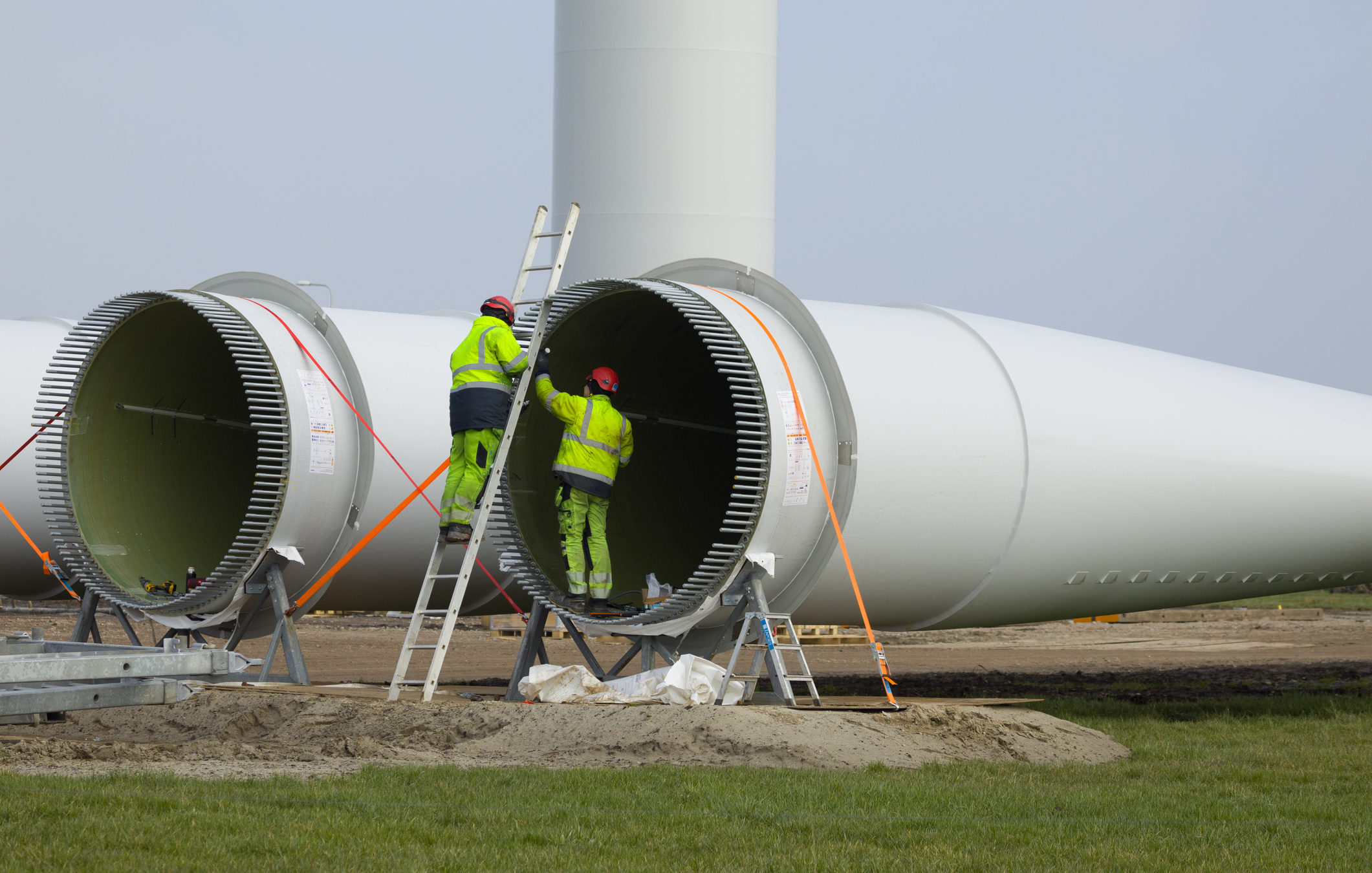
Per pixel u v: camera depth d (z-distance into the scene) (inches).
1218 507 1232.8
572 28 1684.3
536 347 1052.5
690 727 862.5
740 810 661.9
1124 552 1204.5
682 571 1310.3
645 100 1654.8
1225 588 1333.7
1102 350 1264.8
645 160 1656.0
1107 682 1610.5
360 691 1067.3
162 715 1007.6
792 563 1017.5
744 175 1680.6
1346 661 2022.6
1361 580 1417.3
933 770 811.4
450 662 1806.1
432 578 1040.8
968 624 1230.9
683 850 582.2
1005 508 1103.0
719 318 1017.5
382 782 716.7
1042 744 927.0
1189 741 991.0
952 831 626.8
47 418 1386.6
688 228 1657.2
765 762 820.0
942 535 1075.3
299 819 617.9
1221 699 1338.6
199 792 677.3
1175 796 732.0
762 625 979.9
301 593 1227.9
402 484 1272.1
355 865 542.6
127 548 1295.5
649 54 1654.8
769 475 972.6
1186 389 1255.5
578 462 1081.4
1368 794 748.6
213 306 1200.8
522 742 875.4
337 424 1210.6
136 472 1346.0
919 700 1099.3
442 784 713.6
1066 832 628.7
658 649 1056.8
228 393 1448.1
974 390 1108.5
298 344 1213.7
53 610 2436.0
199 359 1393.9
